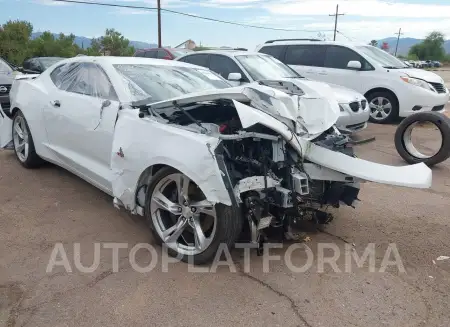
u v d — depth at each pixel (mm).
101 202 4574
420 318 2762
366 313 2801
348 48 10078
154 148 3316
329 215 3896
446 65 95125
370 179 3320
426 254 3598
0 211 4285
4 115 5820
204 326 2646
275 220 3441
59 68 5113
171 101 3541
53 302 2842
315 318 2738
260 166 3236
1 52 33969
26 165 5582
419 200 4859
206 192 3008
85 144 4242
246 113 3143
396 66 10156
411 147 6449
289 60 10797
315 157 3365
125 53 41625
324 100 3539
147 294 2957
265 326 2654
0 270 3207
